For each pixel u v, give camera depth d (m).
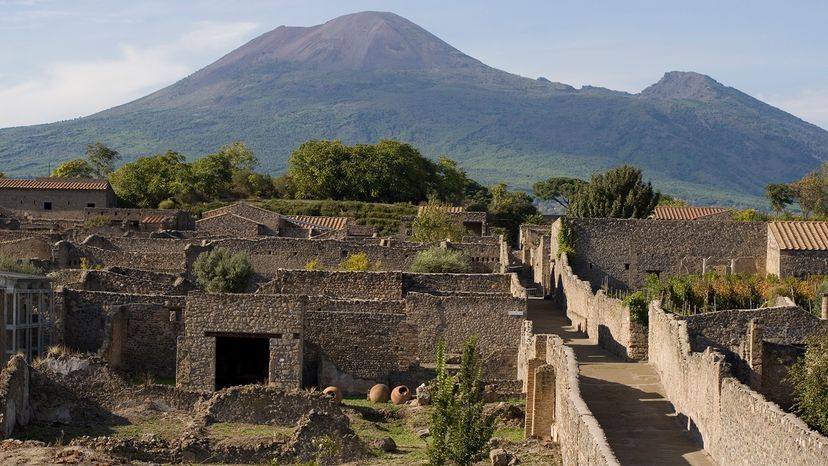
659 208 136.12
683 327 60.09
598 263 101.44
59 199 162.62
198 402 60.16
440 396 50.28
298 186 195.12
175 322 75.06
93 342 74.44
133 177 190.00
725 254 101.12
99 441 52.41
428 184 198.50
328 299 79.12
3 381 53.97
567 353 55.62
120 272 88.12
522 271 119.06
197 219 148.12
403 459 54.31
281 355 71.94
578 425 44.56
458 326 79.06
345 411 66.00
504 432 61.41
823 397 51.84
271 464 47.72
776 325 67.19
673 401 59.75
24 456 48.44
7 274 74.81
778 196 182.25
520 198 190.75
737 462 45.81
